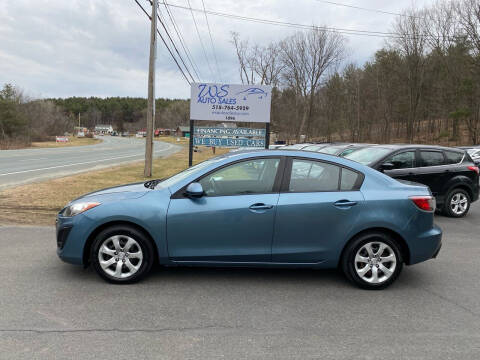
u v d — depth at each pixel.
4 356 2.69
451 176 8.66
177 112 171.38
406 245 4.17
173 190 4.13
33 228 6.46
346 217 4.08
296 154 4.29
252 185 4.19
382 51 57.19
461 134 50.50
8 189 10.18
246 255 4.08
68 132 123.25
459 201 8.77
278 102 54.22
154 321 3.30
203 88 12.55
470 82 38.19
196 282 4.26
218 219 4.02
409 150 8.52
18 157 26.06
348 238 4.10
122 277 4.09
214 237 4.05
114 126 194.50
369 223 4.07
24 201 8.50
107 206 4.02
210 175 4.19
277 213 4.05
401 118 57.88
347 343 3.01
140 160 25.86
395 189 4.23
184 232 4.02
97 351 2.79
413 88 49.59
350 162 4.34
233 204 4.04
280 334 3.14
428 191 4.35
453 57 40.75
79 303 3.61
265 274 4.60
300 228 4.07
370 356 2.83
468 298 4.00
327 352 2.87
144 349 2.84
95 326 3.17
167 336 3.05
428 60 46.91
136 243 4.06
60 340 2.93
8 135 63.47
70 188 10.52
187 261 4.09
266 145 12.66
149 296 3.83
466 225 7.93
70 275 4.33
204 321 3.33
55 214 7.54
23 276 4.26
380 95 58.12
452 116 41.03
